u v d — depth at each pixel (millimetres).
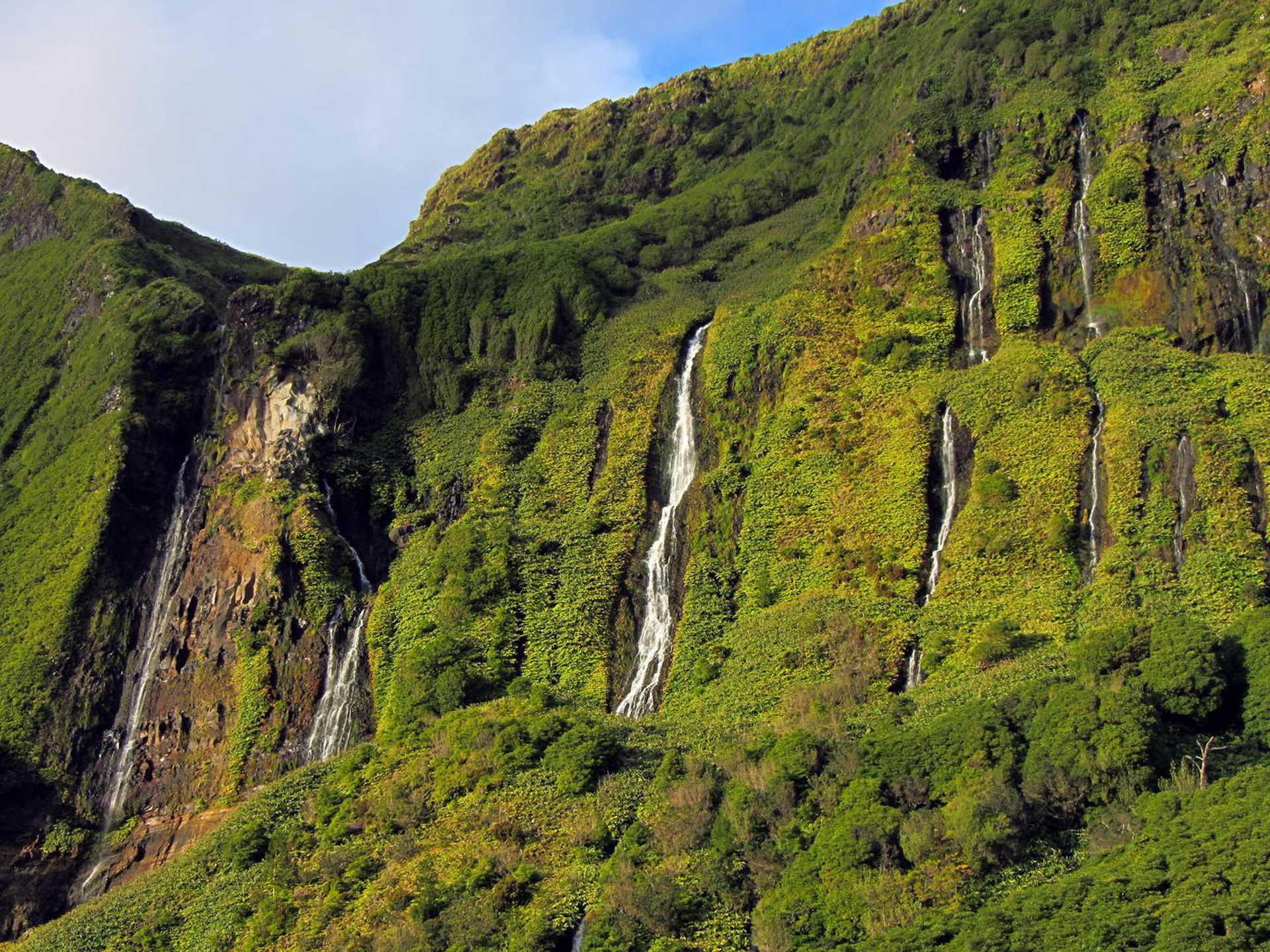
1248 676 57656
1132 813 51188
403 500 92812
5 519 95000
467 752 66312
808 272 97938
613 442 90500
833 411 85750
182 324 102625
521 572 82312
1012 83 105250
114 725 81875
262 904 59469
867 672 67812
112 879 74688
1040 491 74938
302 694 81250
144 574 88938
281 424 94938
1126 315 86250
